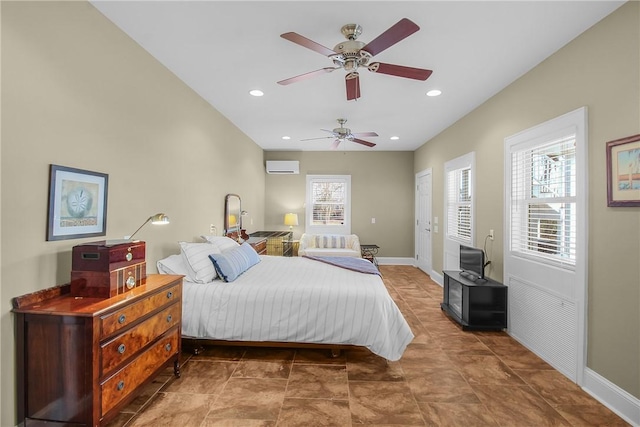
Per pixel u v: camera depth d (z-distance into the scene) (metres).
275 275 2.94
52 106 1.67
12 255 1.48
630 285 1.83
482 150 3.59
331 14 1.97
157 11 1.96
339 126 4.65
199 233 3.43
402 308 3.84
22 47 1.51
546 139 2.52
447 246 4.70
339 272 3.12
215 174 3.85
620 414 1.86
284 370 2.34
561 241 2.41
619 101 1.89
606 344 1.98
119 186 2.19
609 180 1.94
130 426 1.72
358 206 6.70
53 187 1.68
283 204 6.69
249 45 2.36
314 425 1.75
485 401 1.98
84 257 1.67
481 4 1.86
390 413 1.86
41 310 1.47
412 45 2.33
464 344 2.83
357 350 2.69
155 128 2.61
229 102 3.62
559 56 2.38
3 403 1.45
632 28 1.80
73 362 1.45
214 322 2.46
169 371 2.31
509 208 3.04
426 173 5.73
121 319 1.62
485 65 2.66
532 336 2.70
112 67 2.10
